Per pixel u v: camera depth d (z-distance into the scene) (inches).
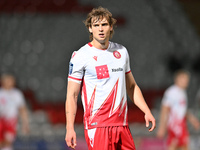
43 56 2311.8
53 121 1755.7
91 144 402.6
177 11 2802.7
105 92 398.6
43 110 1900.8
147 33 2588.6
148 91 2129.7
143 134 1567.4
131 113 1831.9
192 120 1140.5
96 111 399.2
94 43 408.8
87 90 403.5
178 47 2493.8
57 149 1334.9
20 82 2094.0
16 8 2630.4
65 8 2674.7
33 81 2122.3
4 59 2251.5
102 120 397.7
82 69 402.6
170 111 1121.4
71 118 393.4
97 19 396.8
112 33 423.2
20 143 1359.5
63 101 2006.6
